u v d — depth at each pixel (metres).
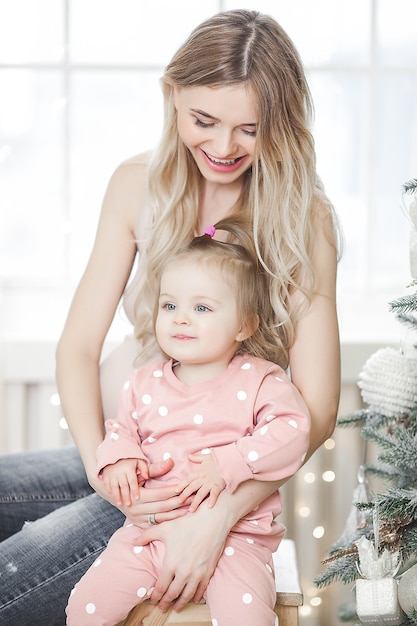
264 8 2.59
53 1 2.57
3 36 2.58
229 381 1.59
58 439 2.47
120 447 1.56
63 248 2.65
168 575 1.45
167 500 1.50
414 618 1.55
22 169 2.64
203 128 1.64
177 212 1.79
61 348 1.83
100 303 1.86
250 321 1.62
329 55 2.60
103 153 2.64
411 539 1.63
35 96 2.61
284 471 1.51
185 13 2.59
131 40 2.60
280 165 1.69
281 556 1.74
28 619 1.62
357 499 1.89
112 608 1.48
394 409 1.76
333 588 2.50
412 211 1.70
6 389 2.46
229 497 1.49
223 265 1.58
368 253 2.66
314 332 1.72
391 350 1.83
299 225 1.71
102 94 2.62
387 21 2.59
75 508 1.71
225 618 1.43
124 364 1.84
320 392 1.68
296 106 1.67
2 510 1.86
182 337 1.58
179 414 1.57
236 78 1.58
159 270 1.79
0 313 2.41
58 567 1.62
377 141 2.63
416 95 2.61
